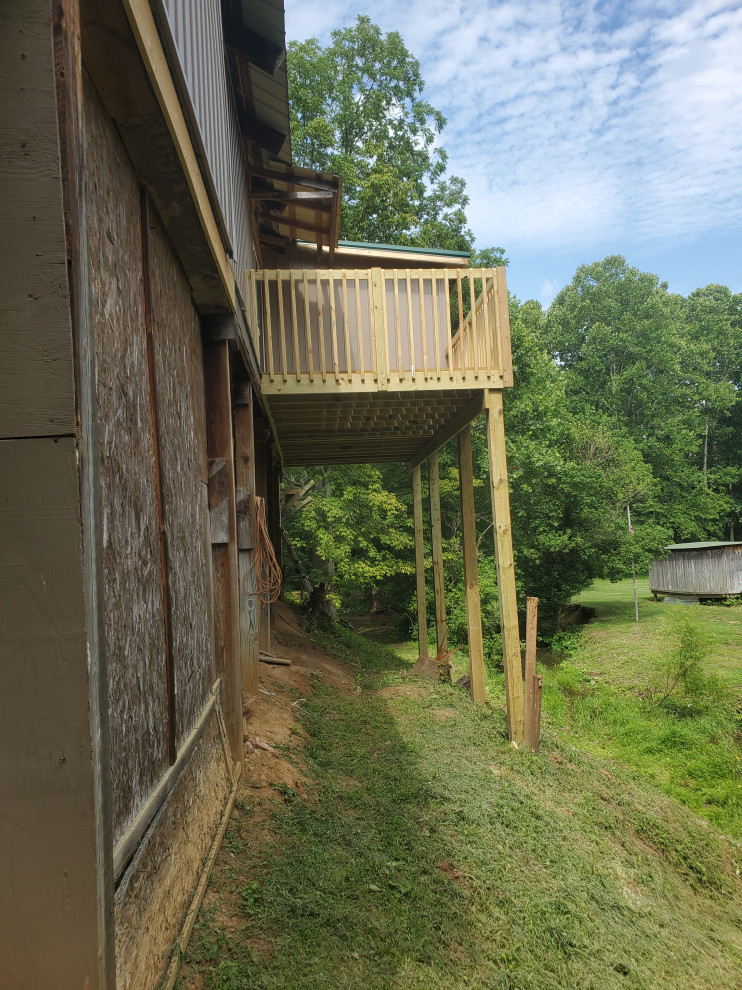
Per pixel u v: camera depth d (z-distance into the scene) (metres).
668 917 4.64
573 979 3.34
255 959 2.54
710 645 11.68
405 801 4.65
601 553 18.95
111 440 2.00
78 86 1.60
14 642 1.51
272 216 8.47
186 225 3.01
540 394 19.98
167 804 2.50
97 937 1.53
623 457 21.28
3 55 1.48
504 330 7.00
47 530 1.51
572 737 9.75
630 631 17.06
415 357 8.20
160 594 2.59
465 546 8.78
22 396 1.50
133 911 1.97
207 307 4.09
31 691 1.51
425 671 9.62
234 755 4.14
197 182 2.83
